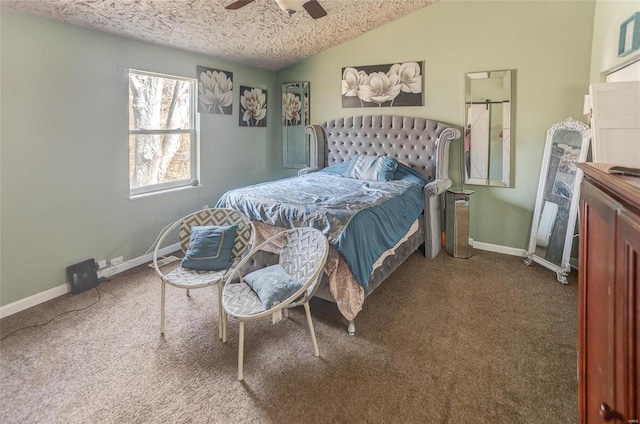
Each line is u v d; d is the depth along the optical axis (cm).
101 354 216
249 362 209
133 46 338
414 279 330
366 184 378
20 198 267
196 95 416
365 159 436
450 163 427
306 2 248
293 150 541
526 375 196
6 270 262
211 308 275
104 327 246
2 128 254
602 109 203
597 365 100
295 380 194
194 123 423
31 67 266
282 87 533
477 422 164
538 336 233
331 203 283
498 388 186
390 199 312
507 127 379
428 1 399
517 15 363
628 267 77
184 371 201
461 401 177
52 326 247
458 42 399
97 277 316
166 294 298
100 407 174
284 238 240
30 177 272
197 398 180
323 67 493
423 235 386
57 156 287
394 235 296
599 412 97
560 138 332
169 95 395
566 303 278
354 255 236
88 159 310
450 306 277
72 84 293
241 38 383
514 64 371
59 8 258
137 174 373
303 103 518
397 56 438
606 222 93
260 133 523
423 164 433
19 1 242
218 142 452
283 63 506
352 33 443
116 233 340
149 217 372
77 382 191
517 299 287
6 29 251
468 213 385
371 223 265
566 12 340
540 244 351
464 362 208
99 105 314
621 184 83
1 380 192
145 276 336
